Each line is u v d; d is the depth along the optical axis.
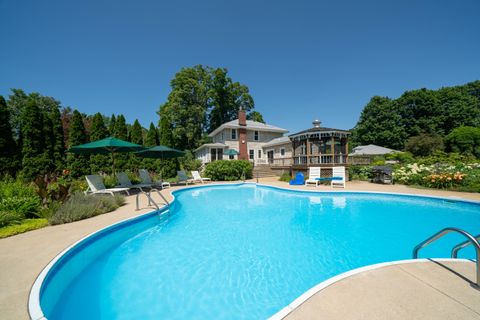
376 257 4.29
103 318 2.67
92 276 3.65
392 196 10.06
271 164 23.44
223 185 15.66
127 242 5.22
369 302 2.02
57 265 3.21
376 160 23.95
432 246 4.73
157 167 20.27
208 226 6.44
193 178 17.50
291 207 8.91
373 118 43.81
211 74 40.16
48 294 2.83
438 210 7.87
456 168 12.15
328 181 14.63
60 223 5.27
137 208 6.97
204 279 3.52
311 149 17.83
